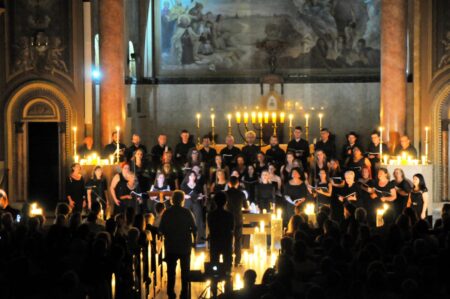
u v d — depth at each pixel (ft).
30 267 34.19
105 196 70.33
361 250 36.65
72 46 83.61
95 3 87.45
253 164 75.00
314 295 29.01
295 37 100.01
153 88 100.63
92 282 36.81
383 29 79.87
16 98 83.76
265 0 100.48
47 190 84.84
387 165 75.41
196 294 50.29
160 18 101.09
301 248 36.81
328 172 70.74
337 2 99.19
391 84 79.51
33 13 83.41
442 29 81.76
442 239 42.65
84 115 83.87
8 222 46.60
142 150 80.12
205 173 76.02
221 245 49.88
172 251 47.37
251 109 100.37
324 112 99.45
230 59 100.94
